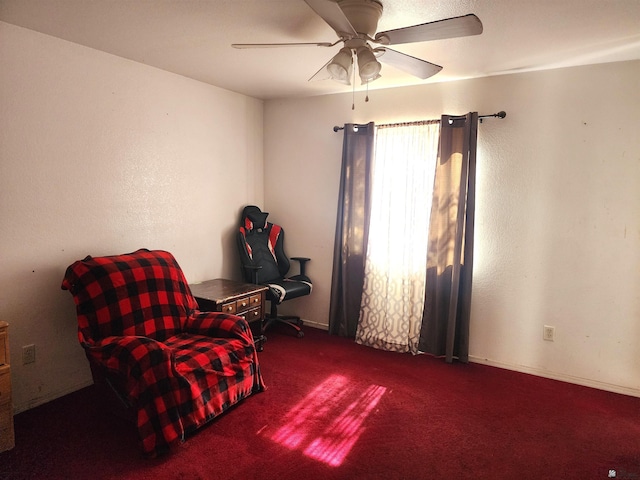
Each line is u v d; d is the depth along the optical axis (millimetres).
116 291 2469
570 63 2871
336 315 3988
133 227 3135
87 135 2777
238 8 2119
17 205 2449
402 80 3414
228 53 2832
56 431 2309
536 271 3133
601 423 2494
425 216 3498
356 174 3797
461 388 2932
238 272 4168
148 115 3170
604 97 2842
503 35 2395
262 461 2092
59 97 2604
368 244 3764
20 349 2510
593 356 2990
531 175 3102
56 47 2562
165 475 1975
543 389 2941
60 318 2697
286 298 3740
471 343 3416
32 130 2484
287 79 3486
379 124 3709
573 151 2953
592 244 2939
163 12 2182
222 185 3918
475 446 2244
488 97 3232
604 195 2881
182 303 2805
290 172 4281
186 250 3596
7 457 2072
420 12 2117
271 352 3559
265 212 4328
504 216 3213
